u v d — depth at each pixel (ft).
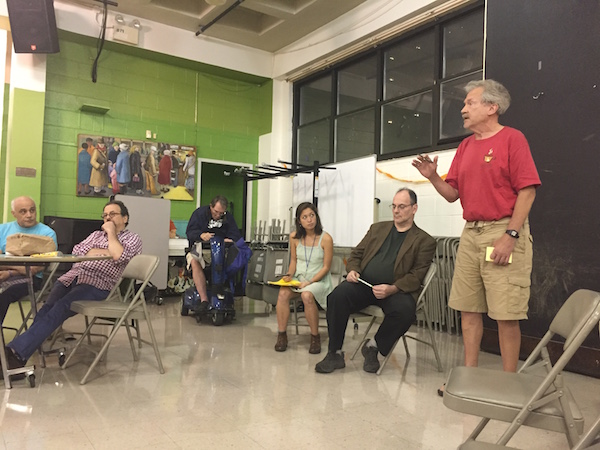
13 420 7.16
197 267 15.84
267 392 8.79
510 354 7.65
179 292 21.84
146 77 22.50
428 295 15.53
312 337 11.93
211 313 15.30
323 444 6.59
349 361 11.27
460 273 8.24
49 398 8.18
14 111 18.58
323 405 8.16
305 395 8.66
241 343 12.89
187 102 23.62
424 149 17.63
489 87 7.99
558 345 10.86
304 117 24.34
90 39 20.36
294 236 13.19
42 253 9.51
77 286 10.38
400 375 10.12
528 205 7.46
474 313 8.26
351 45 20.61
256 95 25.85
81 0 19.61
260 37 23.03
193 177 23.45
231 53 23.59
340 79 22.21
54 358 10.87
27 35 17.66
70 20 19.58
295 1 20.49
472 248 8.05
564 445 6.81
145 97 22.49
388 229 11.05
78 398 8.21
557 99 11.16
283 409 7.92
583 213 10.57
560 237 10.94
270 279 16.11
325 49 21.57
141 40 21.15
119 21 20.53
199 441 6.58
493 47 12.59
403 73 19.04
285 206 24.35
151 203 20.11
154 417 7.41
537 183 7.41
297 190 21.15
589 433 4.09
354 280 10.54
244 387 9.04
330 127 22.35
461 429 7.25
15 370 8.70
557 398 4.59
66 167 20.53
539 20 11.58
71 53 20.67
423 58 18.21
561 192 10.97
